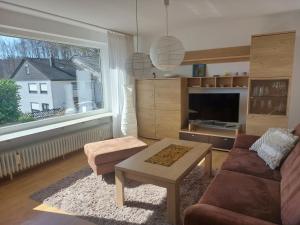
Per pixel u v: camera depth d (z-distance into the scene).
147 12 3.14
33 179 2.91
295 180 1.49
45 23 3.32
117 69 4.38
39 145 3.19
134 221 2.00
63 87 3.91
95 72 4.52
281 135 2.29
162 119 4.41
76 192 2.53
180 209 2.15
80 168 3.23
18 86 3.23
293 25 3.39
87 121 4.07
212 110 3.96
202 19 3.62
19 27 3.01
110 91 4.68
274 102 3.42
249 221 1.22
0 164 2.76
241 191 1.69
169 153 2.48
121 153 2.80
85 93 4.34
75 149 3.77
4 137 2.83
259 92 3.48
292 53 3.09
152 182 2.02
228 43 3.89
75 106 4.16
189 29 4.22
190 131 4.02
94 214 2.12
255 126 3.51
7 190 2.63
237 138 2.84
